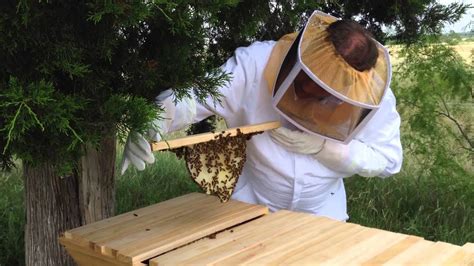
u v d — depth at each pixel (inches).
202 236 78.0
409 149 189.9
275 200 105.5
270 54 96.7
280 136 96.1
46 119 59.1
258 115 98.2
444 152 173.5
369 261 68.0
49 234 108.5
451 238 146.6
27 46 64.3
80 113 69.3
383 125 104.3
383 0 128.7
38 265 110.0
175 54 78.0
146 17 68.1
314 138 96.5
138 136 75.7
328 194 110.5
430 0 129.0
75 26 68.1
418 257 68.9
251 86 97.5
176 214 86.5
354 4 132.6
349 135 92.0
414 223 155.8
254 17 102.5
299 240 75.6
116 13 60.9
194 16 74.6
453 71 166.7
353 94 84.0
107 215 109.6
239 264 67.5
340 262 67.7
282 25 125.7
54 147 66.8
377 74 88.7
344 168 101.0
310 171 100.4
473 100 178.2
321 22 90.8
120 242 74.8
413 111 183.8
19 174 181.5
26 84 64.1
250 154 102.0
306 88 86.0
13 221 138.9
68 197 108.2
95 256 75.9
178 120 89.0
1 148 69.8
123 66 77.9
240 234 78.6
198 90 82.4
